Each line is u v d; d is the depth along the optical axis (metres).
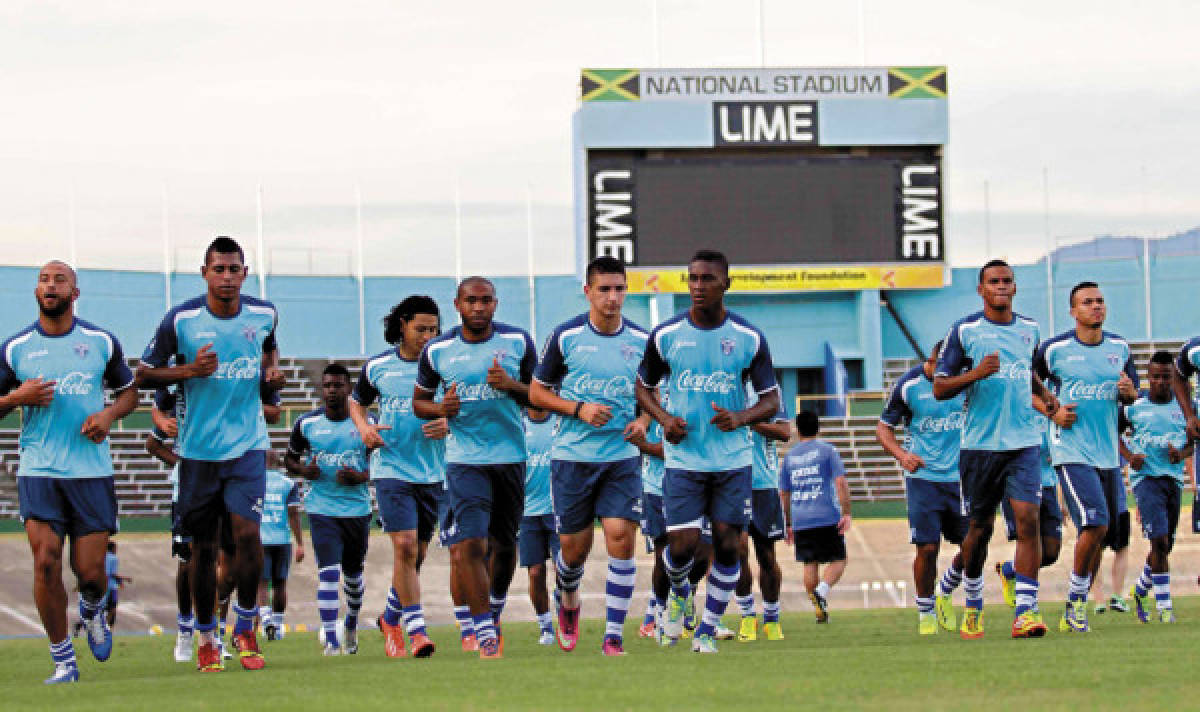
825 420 68.56
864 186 60.53
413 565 20.91
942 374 20.00
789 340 78.12
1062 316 83.50
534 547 25.16
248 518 17.75
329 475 24.22
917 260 60.47
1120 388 21.92
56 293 17.17
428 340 20.22
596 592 46.19
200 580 17.75
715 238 60.00
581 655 19.09
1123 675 13.77
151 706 12.86
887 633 24.89
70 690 15.13
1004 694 12.33
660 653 19.12
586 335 19.25
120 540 50.91
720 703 11.89
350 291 82.38
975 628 21.03
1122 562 29.69
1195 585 45.09
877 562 50.28
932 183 60.94
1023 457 19.77
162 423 21.06
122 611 45.22
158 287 79.75
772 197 60.25
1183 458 26.06
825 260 60.34
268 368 18.14
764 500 24.83
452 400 18.61
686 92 60.69
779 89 61.34
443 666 16.78
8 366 17.34
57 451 17.31
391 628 21.73
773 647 20.62
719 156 60.69
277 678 15.73
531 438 25.14
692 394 18.45
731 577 19.02
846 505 29.59
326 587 24.19
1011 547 49.97
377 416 24.39
